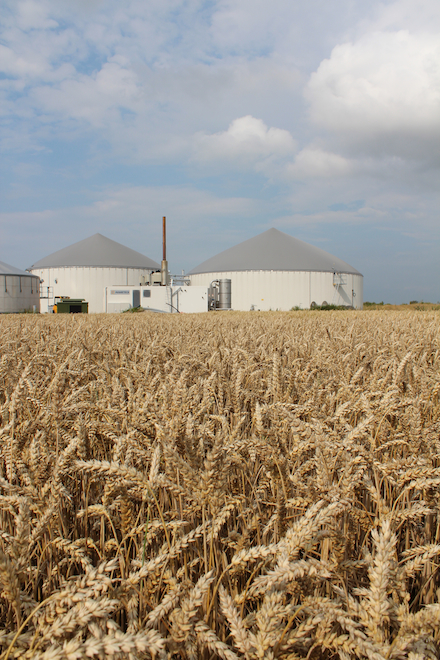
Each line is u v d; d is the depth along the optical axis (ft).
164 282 255.50
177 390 7.33
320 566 4.18
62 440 8.34
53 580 6.30
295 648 4.29
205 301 214.07
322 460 5.83
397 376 10.61
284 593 4.69
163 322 49.01
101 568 4.01
